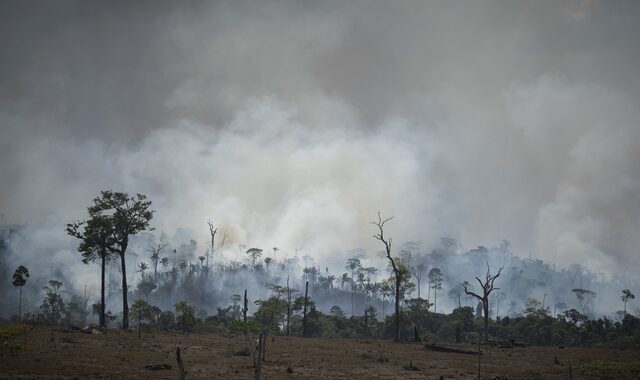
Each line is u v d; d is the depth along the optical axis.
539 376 49.56
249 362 51.34
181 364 34.25
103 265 79.12
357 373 48.78
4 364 42.44
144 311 74.06
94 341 59.47
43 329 67.62
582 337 96.62
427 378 47.66
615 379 41.97
